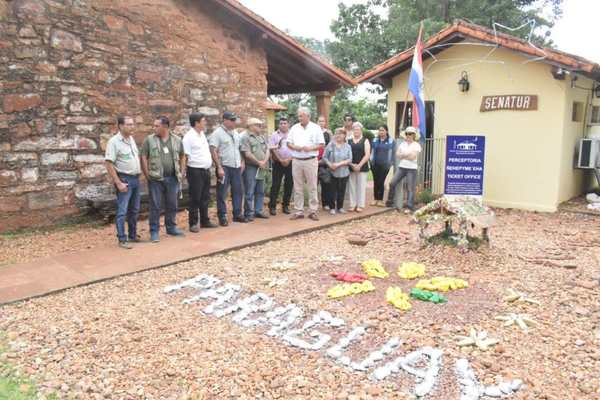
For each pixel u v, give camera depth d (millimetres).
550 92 8844
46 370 3197
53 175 7031
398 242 6570
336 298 4402
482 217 5672
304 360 3326
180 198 8453
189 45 8484
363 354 3420
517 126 9320
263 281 4879
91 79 7309
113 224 7520
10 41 6469
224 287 4738
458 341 3570
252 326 3879
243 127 9508
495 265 5500
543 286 4801
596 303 4359
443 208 5820
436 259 5602
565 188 9516
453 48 9969
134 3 7684
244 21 8797
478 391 2939
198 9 8562
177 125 8469
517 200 9516
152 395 2922
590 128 10047
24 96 6656
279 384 3027
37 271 5148
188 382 3059
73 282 4801
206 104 8859
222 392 2951
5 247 6078
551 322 3936
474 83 9766
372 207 9250
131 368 3219
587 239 6930
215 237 6648
